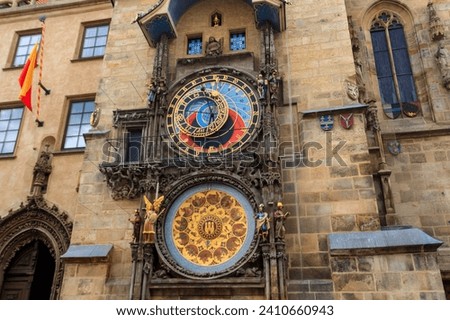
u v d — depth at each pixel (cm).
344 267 1302
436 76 1977
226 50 1831
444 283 1631
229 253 1412
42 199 2069
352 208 1439
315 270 1377
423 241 1276
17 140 2295
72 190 2081
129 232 1567
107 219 1600
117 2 2089
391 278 1261
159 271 1403
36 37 2623
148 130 1673
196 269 1399
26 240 2047
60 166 2153
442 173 1794
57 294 1867
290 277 1378
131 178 1605
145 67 1889
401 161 1847
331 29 1777
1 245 2014
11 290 1983
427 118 1936
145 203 1488
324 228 1430
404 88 2033
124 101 1831
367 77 2055
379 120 1970
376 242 1315
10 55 2569
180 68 1784
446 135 1847
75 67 2419
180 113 1680
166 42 1853
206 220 1470
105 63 1933
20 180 2177
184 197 1512
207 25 1908
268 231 1365
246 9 1897
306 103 1650
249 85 1669
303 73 1708
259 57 1756
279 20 1758
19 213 2064
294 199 1488
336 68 1692
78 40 2519
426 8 2128
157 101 1705
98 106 1842
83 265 1504
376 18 2211
